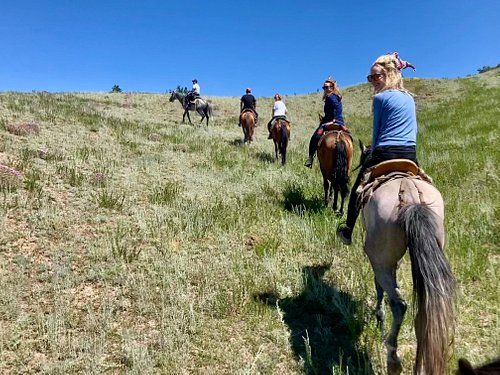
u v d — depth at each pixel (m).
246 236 7.27
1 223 6.41
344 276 5.90
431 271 3.16
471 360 4.14
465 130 16.91
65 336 4.50
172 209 7.97
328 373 4.24
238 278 5.87
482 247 6.45
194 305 5.21
